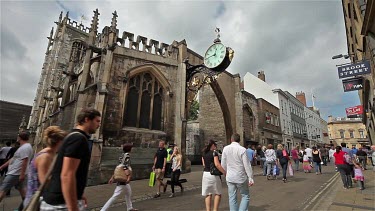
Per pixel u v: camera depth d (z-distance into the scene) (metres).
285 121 37.22
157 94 14.93
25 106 38.22
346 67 11.35
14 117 35.28
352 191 8.30
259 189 9.21
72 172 2.16
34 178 3.32
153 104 14.52
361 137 57.31
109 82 12.49
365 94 15.70
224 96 22.11
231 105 23.09
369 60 10.96
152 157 12.80
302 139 43.66
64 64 36.84
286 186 9.89
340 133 60.06
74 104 13.10
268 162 12.48
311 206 6.38
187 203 6.92
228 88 23.31
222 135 23.58
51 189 2.22
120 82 12.98
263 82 38.44
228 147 5.04
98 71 13.35
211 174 5.02
